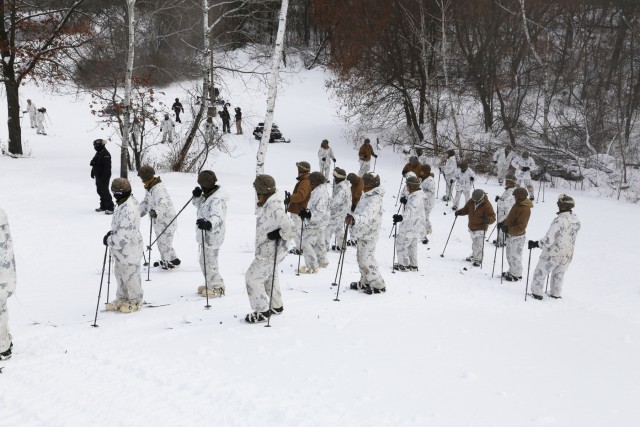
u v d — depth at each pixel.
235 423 4.24
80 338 6.06
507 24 31.42
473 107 34.97
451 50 32.84
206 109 24.27
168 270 9.38
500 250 13.84
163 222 9.18
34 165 20.34
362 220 7.93
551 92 33.84
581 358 6.12
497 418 4.43
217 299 7.71
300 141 32.69
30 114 30.86
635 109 32.59
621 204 21.16
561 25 36.28
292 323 6.64
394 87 32.56
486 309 8.31
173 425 4.20
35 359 5.46
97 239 11.54
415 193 10.44
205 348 5.70
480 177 25.55
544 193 22.81
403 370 5.34
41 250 10.56
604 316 8.62
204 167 23.25
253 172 22.86
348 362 5.47
